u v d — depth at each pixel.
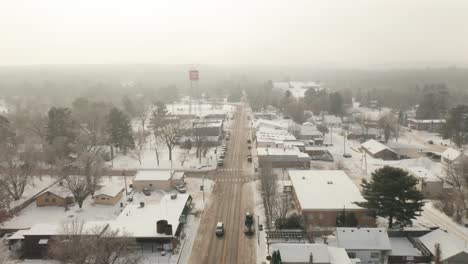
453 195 73.75
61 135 100.75
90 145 107.00
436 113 172.88
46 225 60.16
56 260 53.72
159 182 84.31
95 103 135.25
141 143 123.38
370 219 65.75
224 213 71.75
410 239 58.28
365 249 53.78
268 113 188.38
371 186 61.97
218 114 174.50
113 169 100.44
